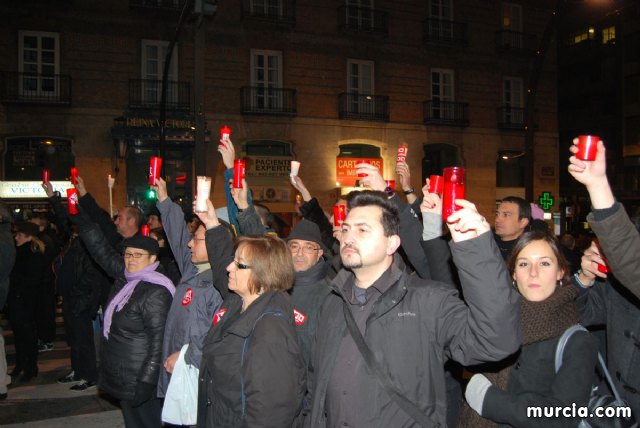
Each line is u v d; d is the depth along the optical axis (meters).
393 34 23.03
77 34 18.31
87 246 4.89
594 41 34.50
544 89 26.44
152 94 19.19
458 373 3.38
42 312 8.55
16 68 17.78
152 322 4.10
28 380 6.97
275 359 2.67
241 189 3.96
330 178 21.61
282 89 20.83
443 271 2.90
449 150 24.33
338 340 2.57
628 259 2.31
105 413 5.90
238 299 3.14
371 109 22.44
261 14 20.39
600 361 2.63
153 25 19.19
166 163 19.78
